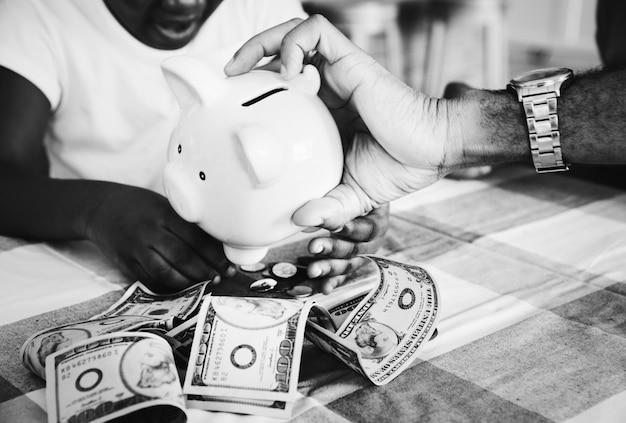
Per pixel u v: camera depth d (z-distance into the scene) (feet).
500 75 8.60
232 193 2.34
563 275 3.15
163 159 4.19
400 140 2.66
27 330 2.72
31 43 3.81
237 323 2.29
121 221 2.98
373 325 2.49
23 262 3.33
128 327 2.35
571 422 2.11
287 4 4.51
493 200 4.09
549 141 2.68
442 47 8.57
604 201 4.06
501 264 3.26
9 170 3.60
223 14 4.27
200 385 2.16
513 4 12.33
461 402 2.21
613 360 2.46
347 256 2.96
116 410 1.95
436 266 3.24
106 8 3.89
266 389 2.14
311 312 2.46
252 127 2.23
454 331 2.64
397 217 3.84
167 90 4.10
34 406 2.23
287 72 2.46
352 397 2.23
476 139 2.71
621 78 2.64
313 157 2.37
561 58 11.40
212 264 2.95
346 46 2.56
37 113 3.83
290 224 2.46
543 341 2.58
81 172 4.18
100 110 4.05
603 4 5.14
